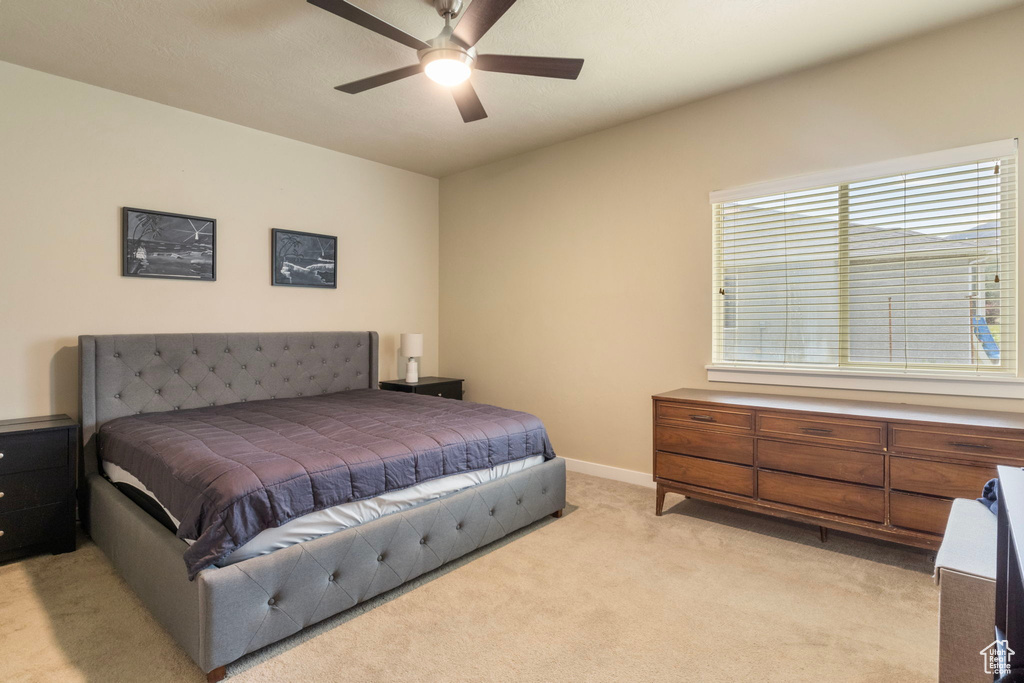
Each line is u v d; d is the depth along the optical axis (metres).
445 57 2.07
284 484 1.87
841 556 2.55
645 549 2.63
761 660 1.77
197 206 3.47
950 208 2.59
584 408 3.99
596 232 3.87
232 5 2.26
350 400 3.56
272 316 3.87
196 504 1.80
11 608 2.09
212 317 3.56
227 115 3.48
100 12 2.32
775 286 3.14
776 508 2.65
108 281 3.12
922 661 1.75
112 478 2.67
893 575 2.35
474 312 4.73
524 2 2.25
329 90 3.10
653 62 2.81
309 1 1.75
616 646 1.85
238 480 1.80
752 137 3.13
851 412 2.46
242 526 1.73
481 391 4.69
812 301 3.02
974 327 2.55
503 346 4.51
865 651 1.81
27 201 2.85
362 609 2.09
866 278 2.84
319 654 1.80
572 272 4.02
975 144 2.47
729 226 3.29
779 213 3.10
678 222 3.46
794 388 3.04
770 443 2.66
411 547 2.23
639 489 3.58
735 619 2.01
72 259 3.00
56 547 2.60
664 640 1.88
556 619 2.02
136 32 2.48
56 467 2.60
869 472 2.39
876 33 2.55
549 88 3.12
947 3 2.31
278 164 3.87
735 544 2.69
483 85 3.07
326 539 1.95
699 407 2.89
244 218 3.70
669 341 3.53
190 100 3.25
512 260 4.42
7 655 1.79
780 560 2.51
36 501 2.54
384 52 2.67
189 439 2.34
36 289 2.89
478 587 2.26
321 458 2.06
